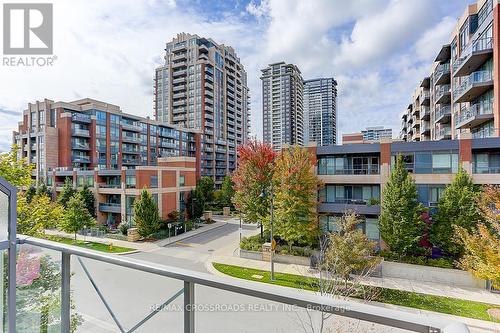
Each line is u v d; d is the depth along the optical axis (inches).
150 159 2149.4
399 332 57.9
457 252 626.8
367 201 788.0
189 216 1390.3
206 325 243.4
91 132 1763.0
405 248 641.0
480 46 909.2
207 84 2679.6
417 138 2007.9
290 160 756.0
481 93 946.1
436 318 46.8
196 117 2647.6
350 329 166.2
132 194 1159.6
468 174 660.7
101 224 1238.3
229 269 694.5
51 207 475.8
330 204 807.7
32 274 118.9
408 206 658.2
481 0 951.6
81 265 141.1
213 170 2578.7
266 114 5260.8
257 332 231.1
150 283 279.3
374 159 806.5
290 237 725.9
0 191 98.3
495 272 425.4
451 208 628.4
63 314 102.4
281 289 61.7
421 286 571.8
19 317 117.6
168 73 2805.1
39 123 1742.1
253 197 867.4
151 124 2174.0
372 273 623.8
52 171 1487.5
